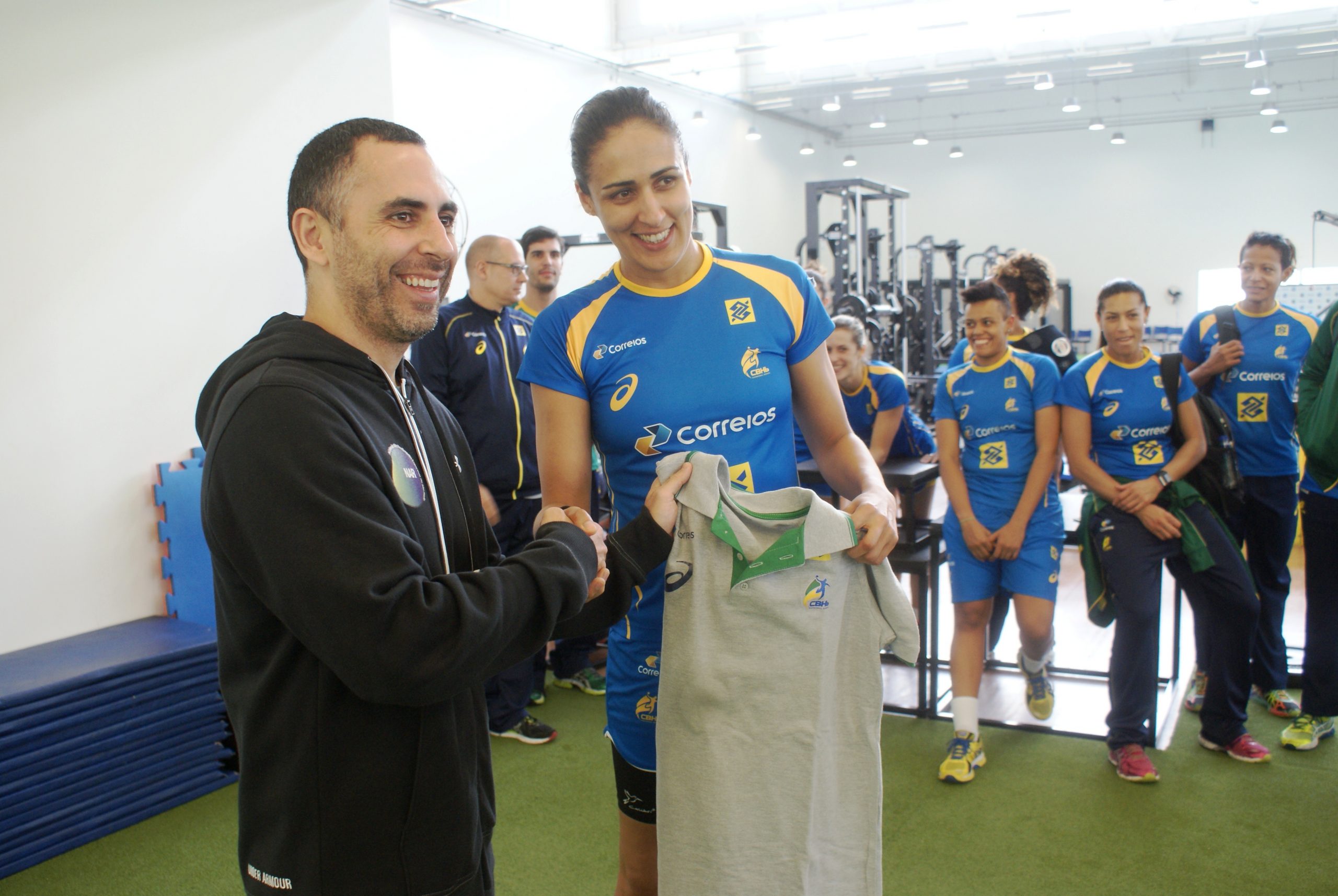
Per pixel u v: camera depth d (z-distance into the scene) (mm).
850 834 1416
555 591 1011
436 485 1153
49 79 2959
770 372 1450
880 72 11969
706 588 1331
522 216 9055
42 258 2965
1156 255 14453
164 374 3264
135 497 3195
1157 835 2545
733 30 8945
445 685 913
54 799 2635
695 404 1423
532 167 9133
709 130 12727
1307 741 3021
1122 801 2736
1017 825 2623
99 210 3086
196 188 3330
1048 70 13070
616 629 1577
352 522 900
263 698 1000
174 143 3264
